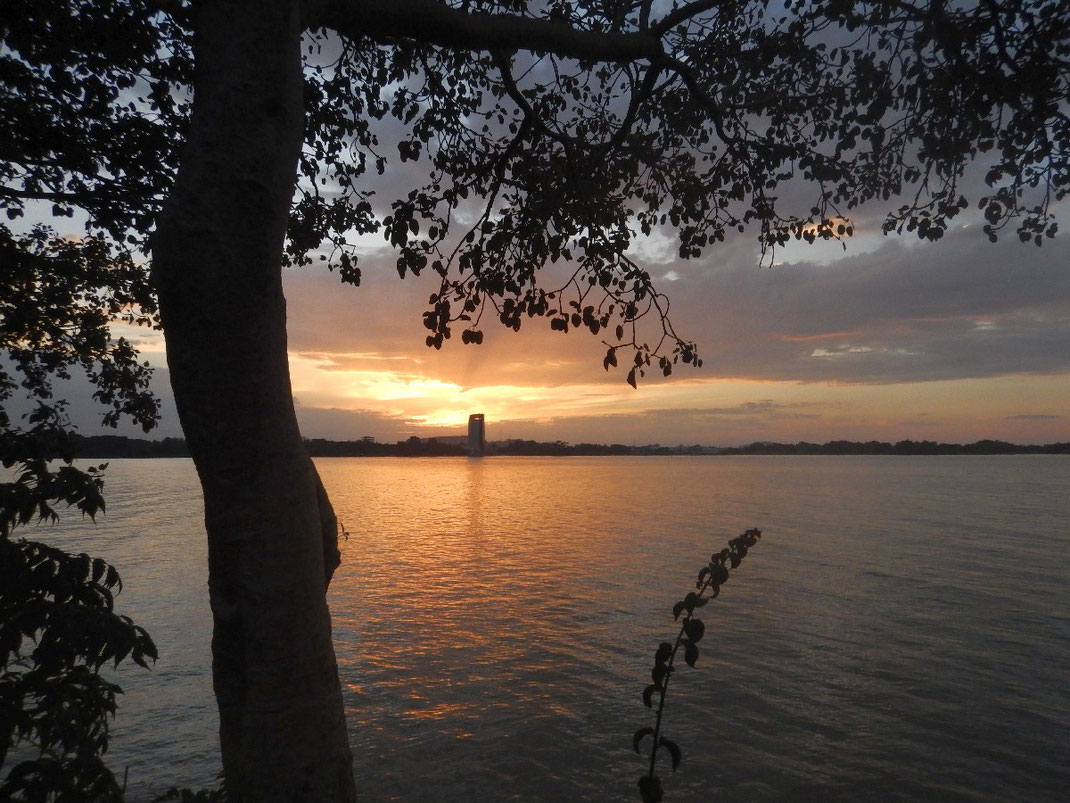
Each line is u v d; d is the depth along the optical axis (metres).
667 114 8.07
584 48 5.16
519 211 7.45
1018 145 7.00
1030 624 22.41
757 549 39.91
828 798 11.46
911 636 20.75
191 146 3.11
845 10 6.49
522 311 7.27
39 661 3.35
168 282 3.04
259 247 3.12
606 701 15.60
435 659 18.83
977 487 116.50
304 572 3.21
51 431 5.11
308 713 3.16
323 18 3.88
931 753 12.91
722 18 7.55
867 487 117.19
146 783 10.94
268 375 3.15
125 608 23.94
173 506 74.81
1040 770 12.39
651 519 59.97
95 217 7.60
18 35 6.22
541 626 22.33
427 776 12.09
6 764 10.30
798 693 16.08
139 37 6.65
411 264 7.39
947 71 6.80
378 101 8.08
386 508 76.31
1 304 7.46
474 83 8.19
